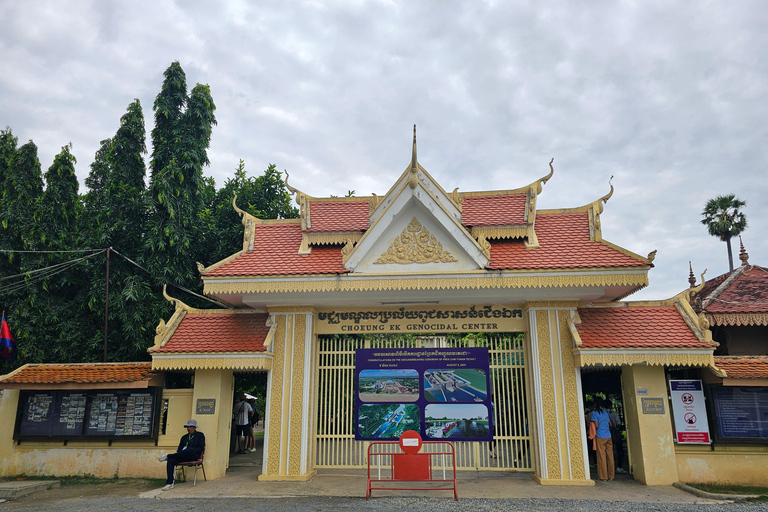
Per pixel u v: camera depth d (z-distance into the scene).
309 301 10.58
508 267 9.66
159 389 10.99
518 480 10.06
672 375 11.16
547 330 10.13
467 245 9.88
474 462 10.59
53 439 10.97
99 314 15.02
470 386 10.20
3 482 10.08
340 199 12.01
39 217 15.70
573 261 9.93
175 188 15.63
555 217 11.45
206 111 17.08
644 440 9.72
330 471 10.85
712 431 9.77
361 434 10.22
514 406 10.36
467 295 10.08
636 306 10.59
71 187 16.70
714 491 9.05
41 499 8.98
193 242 16.55
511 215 11.10
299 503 8.33
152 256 15.17
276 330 10.74
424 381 10.30
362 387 10.43
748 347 12.88
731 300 12.85
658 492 8.96
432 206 10.05
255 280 10.16
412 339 10.94
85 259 15.07
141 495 9.12
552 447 9.69
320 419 10.77
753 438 9.65
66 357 14.65
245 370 10.95
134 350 14.73
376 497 8.76
